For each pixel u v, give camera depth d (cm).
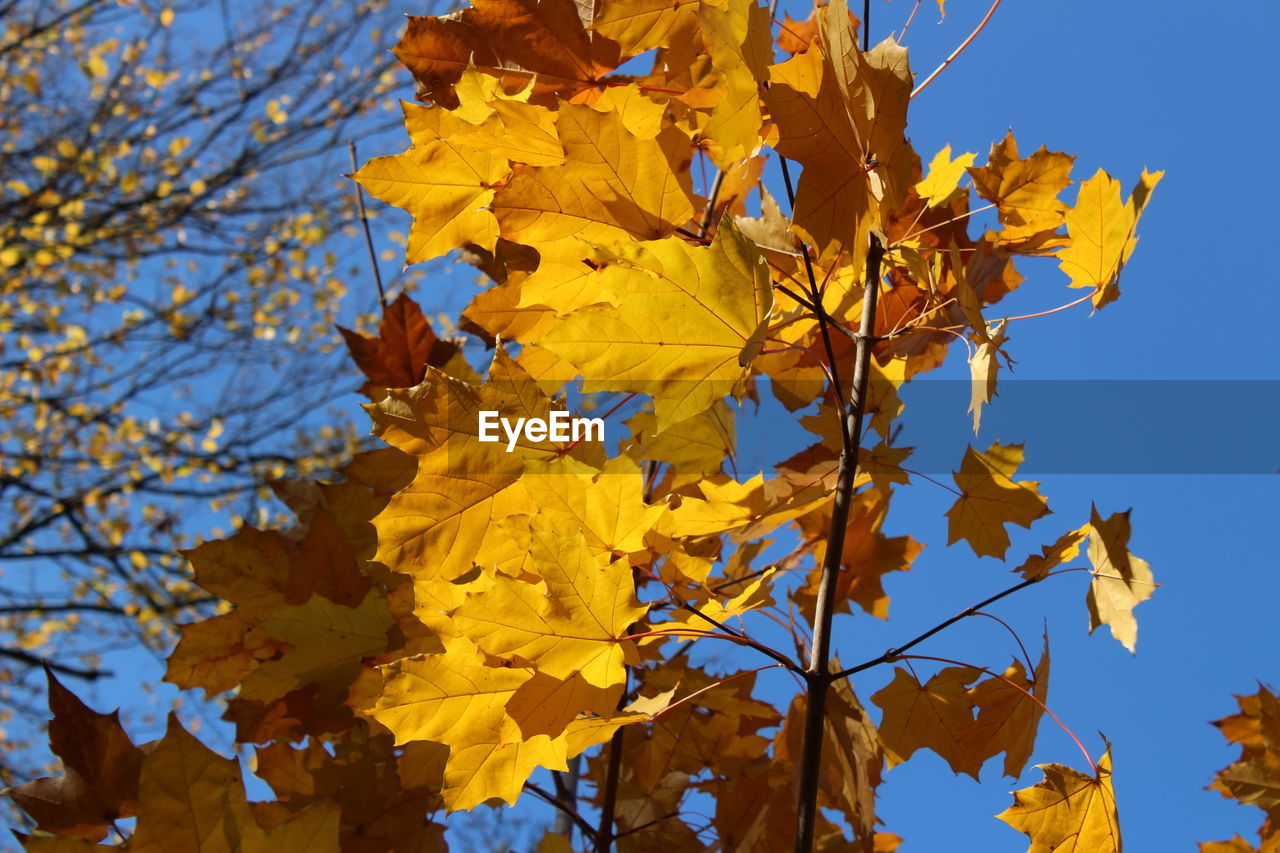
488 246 193
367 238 218
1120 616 189
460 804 180
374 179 188
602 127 183
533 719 178
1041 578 190
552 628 178
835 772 208
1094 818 186
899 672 200
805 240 181
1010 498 198
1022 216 203
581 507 181
